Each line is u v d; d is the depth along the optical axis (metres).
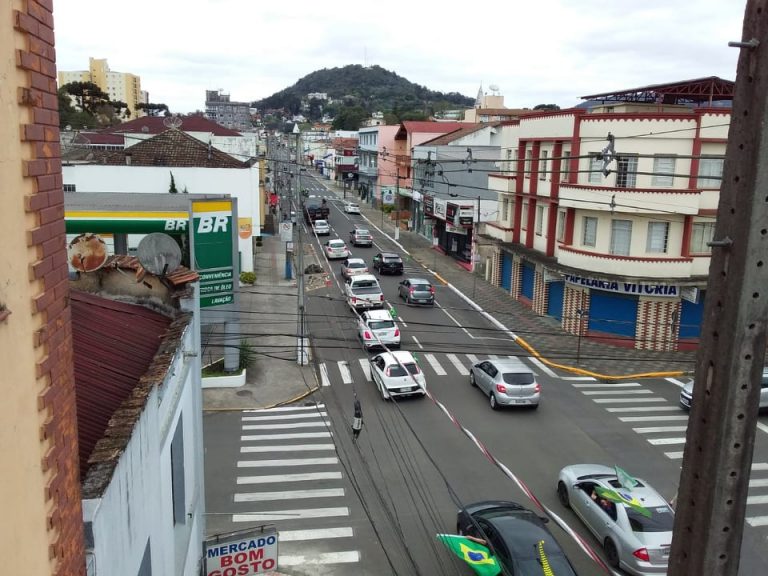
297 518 14.82
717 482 4.82
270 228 60.75
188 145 39.47
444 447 18.59
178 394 9.23
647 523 12.84
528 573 11.27
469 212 45.44
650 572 12.36
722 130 26.86
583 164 29.47
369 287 34.28
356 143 96.88
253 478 16.78
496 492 15.98
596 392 23.80
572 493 14.94
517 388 21.27
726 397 4.71
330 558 13.34
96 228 22.25
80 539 4.53
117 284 11.27
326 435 19.48
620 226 28.09
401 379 22.30
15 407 3.43
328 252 48.78
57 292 4.18
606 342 29.39
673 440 19.53
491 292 39.22
